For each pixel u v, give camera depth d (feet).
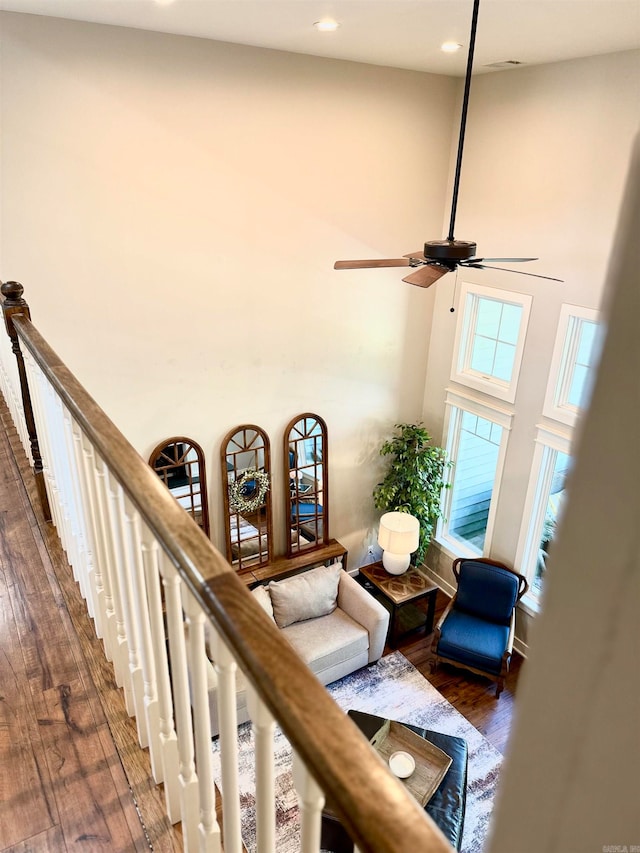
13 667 6.19
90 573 6.14
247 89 14.92
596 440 0.86
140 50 13.34
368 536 22.74
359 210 17.85
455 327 19.92
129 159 14.05
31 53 12.31
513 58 14.75
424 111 17.88
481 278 18.56
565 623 0.98
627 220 0.74
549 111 15.58
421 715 16.75
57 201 13.55
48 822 4.72
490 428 19.93
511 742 1.15
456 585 21.90
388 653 19.16
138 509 3.44
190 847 4.33
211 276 16.11
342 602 18.81
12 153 12.76
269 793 2.66
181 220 15.17
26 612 6.95
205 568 2.77
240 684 13.66
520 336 17.53
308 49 14.78
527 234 16.84
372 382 20.42
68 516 6.82
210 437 17.75
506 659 17.39
